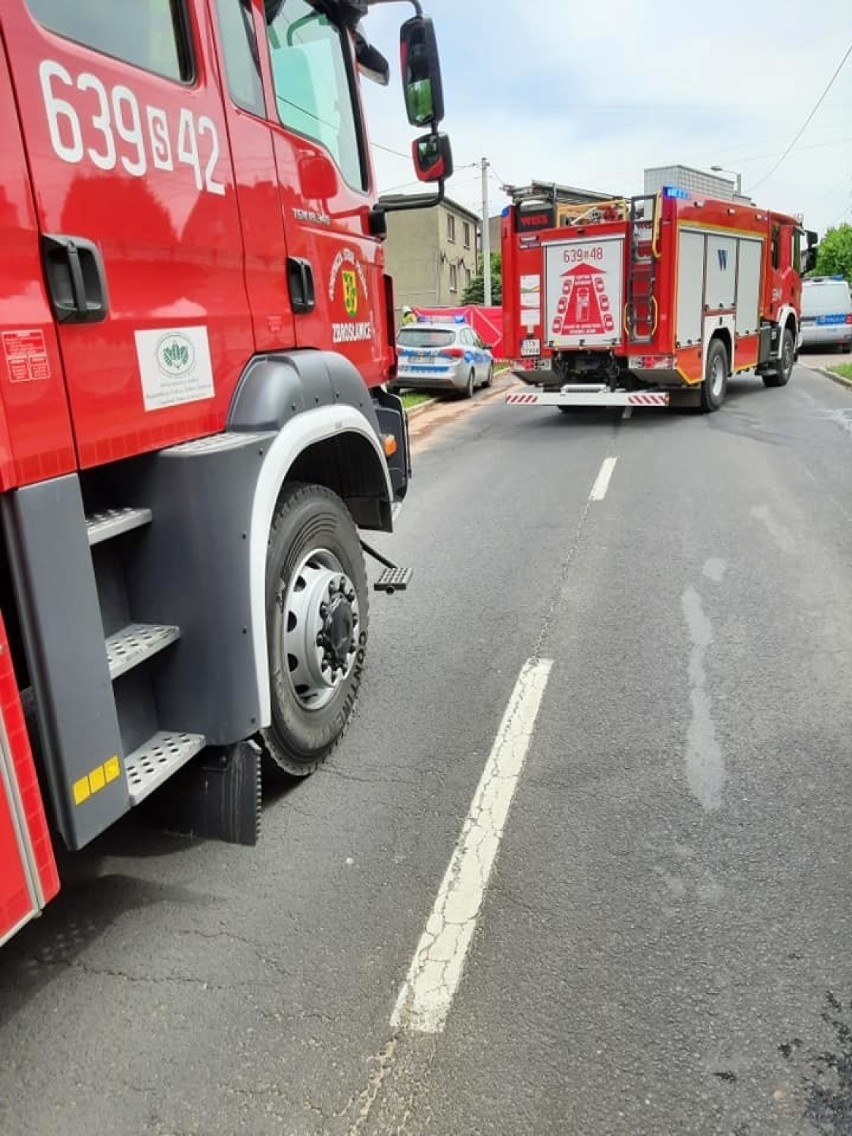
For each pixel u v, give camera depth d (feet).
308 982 8.58
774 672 15.17
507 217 43.83
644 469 33.22
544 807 11.42
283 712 11.16
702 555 22.02
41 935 9.28
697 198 42.04
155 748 9.29
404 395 62.95
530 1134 6.98
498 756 12.70
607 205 41.29
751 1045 7.75
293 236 11.60
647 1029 7.94
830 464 32.42
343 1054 7.75
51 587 7.27
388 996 8.39
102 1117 7.20
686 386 44.93
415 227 161.58
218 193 9.75
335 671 12.43
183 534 9.03
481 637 17.20
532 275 43.65
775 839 10.62
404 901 9.73
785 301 56.80
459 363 60.03
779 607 18.21
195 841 10.85
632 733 13.25
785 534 23.56
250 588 9.57
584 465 34.78
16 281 6.98
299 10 12.21
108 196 7.96
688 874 10.03
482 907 9.59
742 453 35.37
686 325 42.60
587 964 8.73
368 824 11.15
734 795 11.56
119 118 8.11
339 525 12.54
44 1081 7.54
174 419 9.07
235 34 10.22
